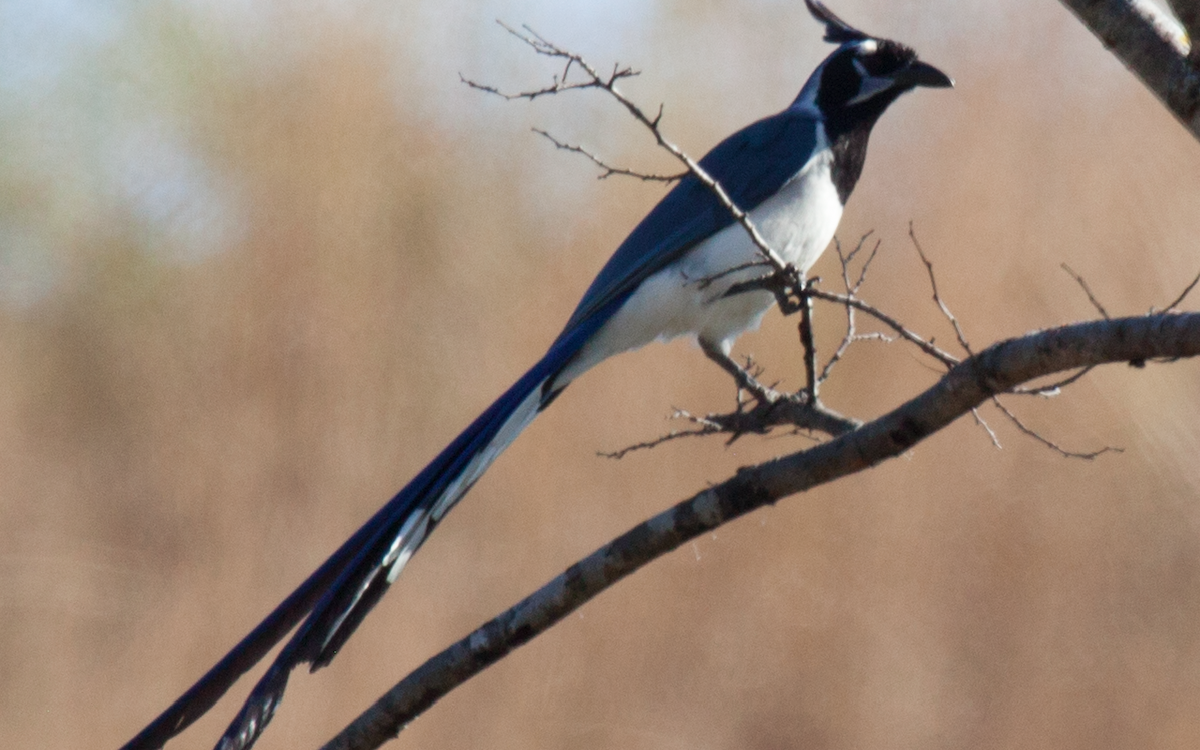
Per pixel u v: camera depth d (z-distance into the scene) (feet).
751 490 17.92
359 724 19.27
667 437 23.13
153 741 18.37
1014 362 16.38
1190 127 17.22
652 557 18.48
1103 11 17.57
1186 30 16.89
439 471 22.88
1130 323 15.64
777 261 21.53
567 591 18.71
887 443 17.26
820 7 33.17
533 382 27.32
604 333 28.81
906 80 31.17
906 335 18.11
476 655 18.90
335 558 20.61
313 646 19.47
